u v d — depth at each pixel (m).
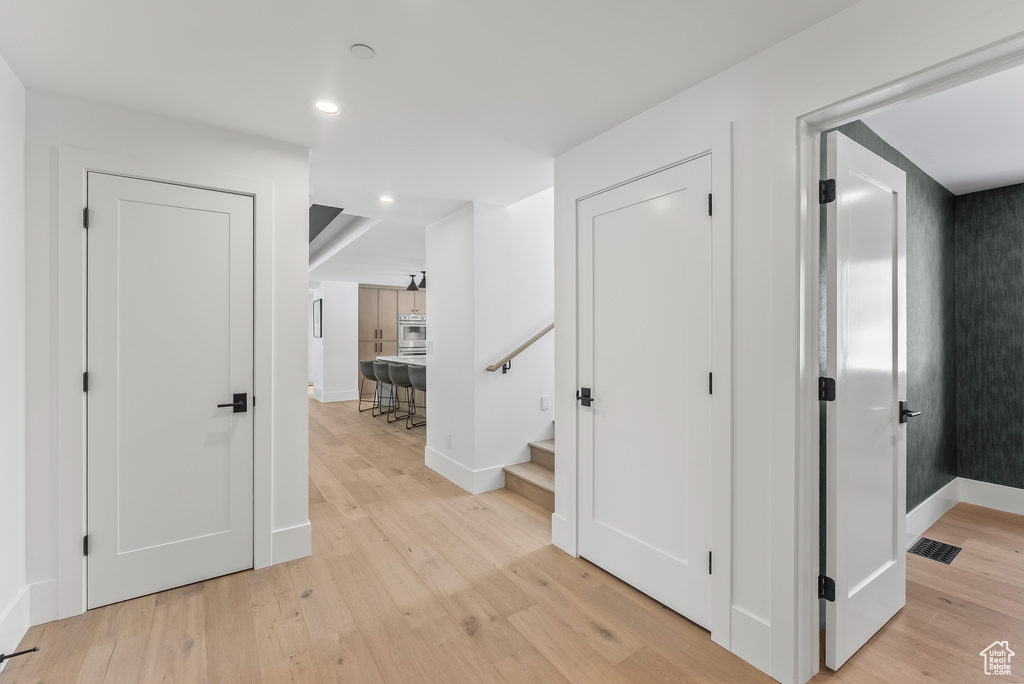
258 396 2.45
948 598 2.18
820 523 1.85
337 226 5.50
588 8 1.50
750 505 1.77
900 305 2.06
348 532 2.96
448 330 4.11
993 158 2.73
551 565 2.53
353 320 9.48
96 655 1.79
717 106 1.88
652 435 2.17
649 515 2.20
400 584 2.33
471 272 3.76
